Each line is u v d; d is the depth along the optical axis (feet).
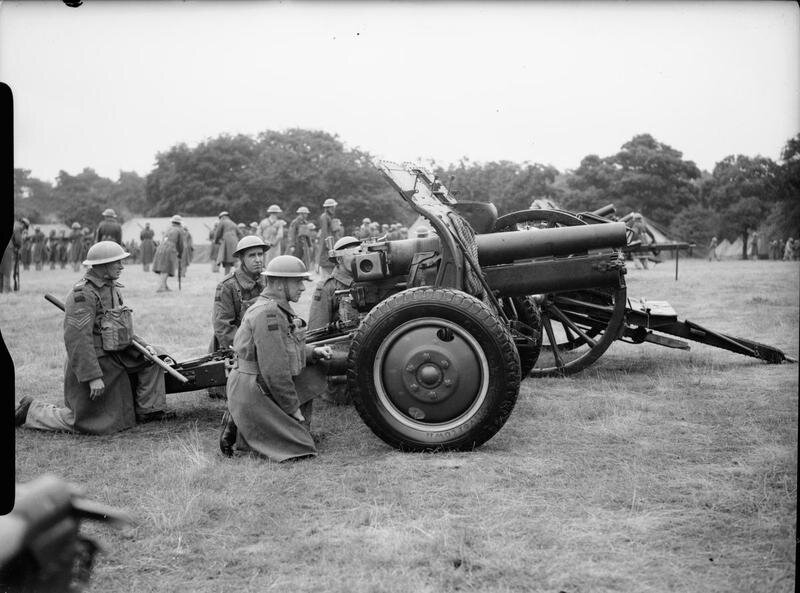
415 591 9.29
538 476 13.67
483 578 9.62
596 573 9.70
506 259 20.34
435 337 15.15
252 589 9.43
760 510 11.76
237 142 209.97
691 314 38.22
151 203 223.71
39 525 2.92
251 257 20.42
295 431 15.11
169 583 9.59
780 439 15.88
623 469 13.98
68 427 17.13
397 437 15.17
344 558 10.27
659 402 19.61
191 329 34.45
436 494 12.82
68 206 276.62
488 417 14.96
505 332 14.96
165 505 12.21
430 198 18.02
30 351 28.40
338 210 195.42
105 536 11.01
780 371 23.59
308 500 12.62
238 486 13.32
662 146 95.20
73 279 77.15
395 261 18.93
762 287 51.75
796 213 96.84
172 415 18.65
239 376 15.08
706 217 101.35
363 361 15.11
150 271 97.25
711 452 15.11
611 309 23.68
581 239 20.25
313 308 21.17
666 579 9.50
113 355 17.30
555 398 20.27
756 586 9.21
